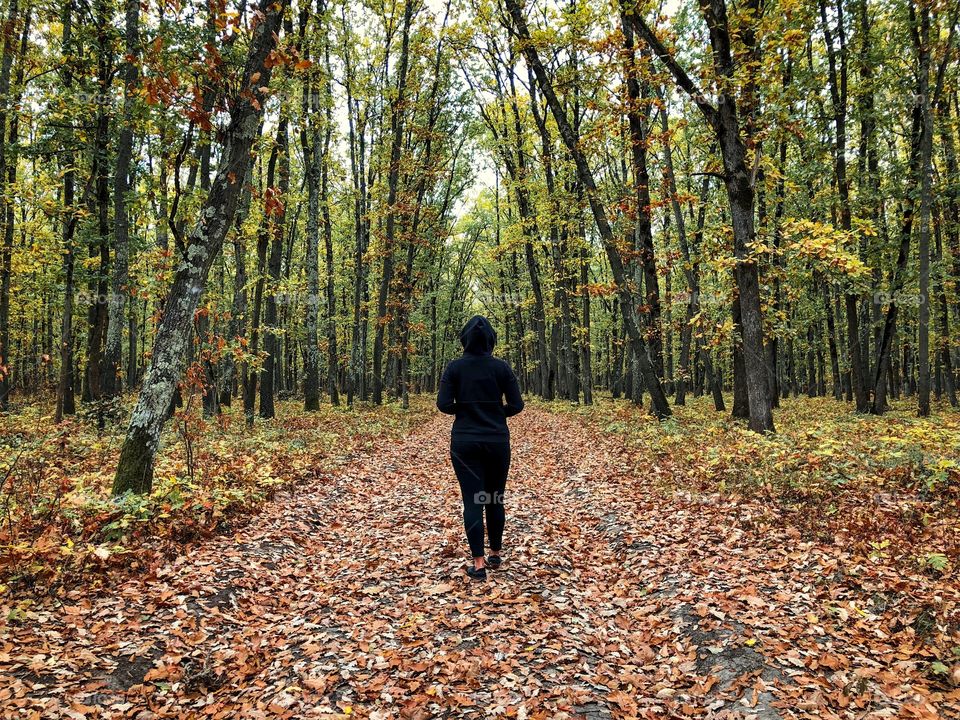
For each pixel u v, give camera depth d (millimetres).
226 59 8945
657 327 16969
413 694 3480
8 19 12586
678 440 11570
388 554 6020
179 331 6707
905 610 3979
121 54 12203
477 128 27734
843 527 5578
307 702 3402
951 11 13648
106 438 11664
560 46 13680
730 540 5684
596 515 7406
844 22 15891
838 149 16359
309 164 18984
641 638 4137
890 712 3047
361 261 25891
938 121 16109
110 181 15086
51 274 17953
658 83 12258
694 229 22203
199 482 7363
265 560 5516
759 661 3635
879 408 16797
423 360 44500
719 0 11094
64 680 3355
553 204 21219
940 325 21516
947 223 18328
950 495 6051
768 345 20281
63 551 4652
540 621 4383
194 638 4023
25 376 22797
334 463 10719
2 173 14406
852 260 9969
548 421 20719
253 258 18109
